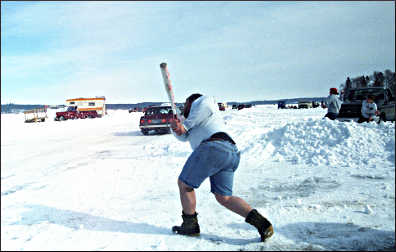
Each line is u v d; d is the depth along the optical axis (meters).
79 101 45.91
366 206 3.72
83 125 28.47
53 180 6.50
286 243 2.99
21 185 6.30
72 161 9.00
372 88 13.38
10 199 5.19
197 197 4.69
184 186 3.20
